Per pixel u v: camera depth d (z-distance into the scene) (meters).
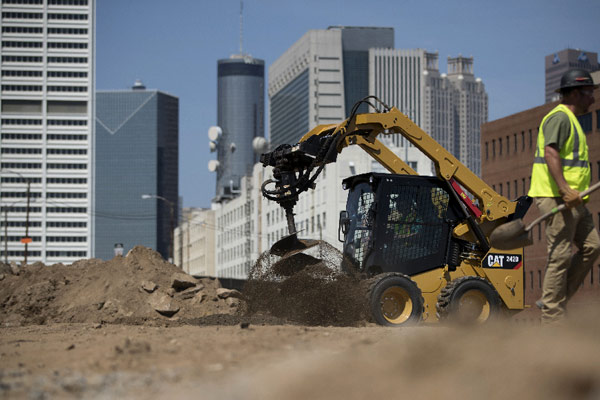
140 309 18.56
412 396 4.89
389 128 14.54
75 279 21.17
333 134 14.28
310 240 14.19
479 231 14.42
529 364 5.41
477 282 13.84
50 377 5.94
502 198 14.81
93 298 19.44
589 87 8.93
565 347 5.98
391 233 13.84
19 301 20.11
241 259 124.94
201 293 18.92
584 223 8.69
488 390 4.91
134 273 20.20
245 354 6.73
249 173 122.06
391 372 5.46
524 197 15.06
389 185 13.95
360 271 13.82
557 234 8.60
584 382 4.95
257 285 14.15
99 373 6.09
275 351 6.88
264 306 14.01
